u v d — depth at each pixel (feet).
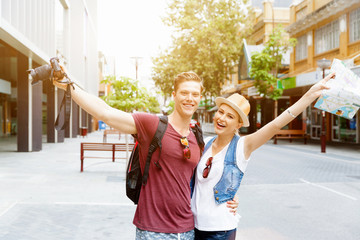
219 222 7.82
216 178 7.90
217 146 8.36
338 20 67.82
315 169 36.19
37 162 40.73
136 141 7.09
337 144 69.87
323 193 24.52
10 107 107.55
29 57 51.26
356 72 50.06
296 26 81.30
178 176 6.93
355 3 60.34
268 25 105.19
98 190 24.68
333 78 6.99
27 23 42.93
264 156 48.62
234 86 130.52
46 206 19.95
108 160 43.55
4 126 104.22
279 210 19.98
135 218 7.05
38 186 25.91
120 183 27.48
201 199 7.98
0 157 45.93
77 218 17.76
